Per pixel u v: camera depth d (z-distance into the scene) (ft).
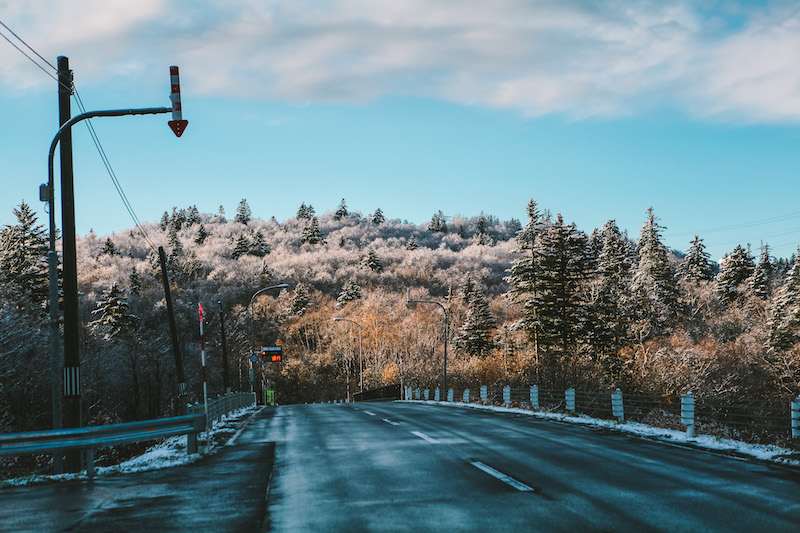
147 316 353.31
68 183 51.60
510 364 245.65
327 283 518.78
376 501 29.32
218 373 316.40
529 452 45.68
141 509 28.43
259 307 447.01
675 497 29.04
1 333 129.08
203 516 26.71
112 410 189.37
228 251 611.06
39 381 135.54
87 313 321.32
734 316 274.57
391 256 605.31
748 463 39.83
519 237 214.69
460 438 56.08
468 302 320.91
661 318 240.32
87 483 36.81
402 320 422.00
